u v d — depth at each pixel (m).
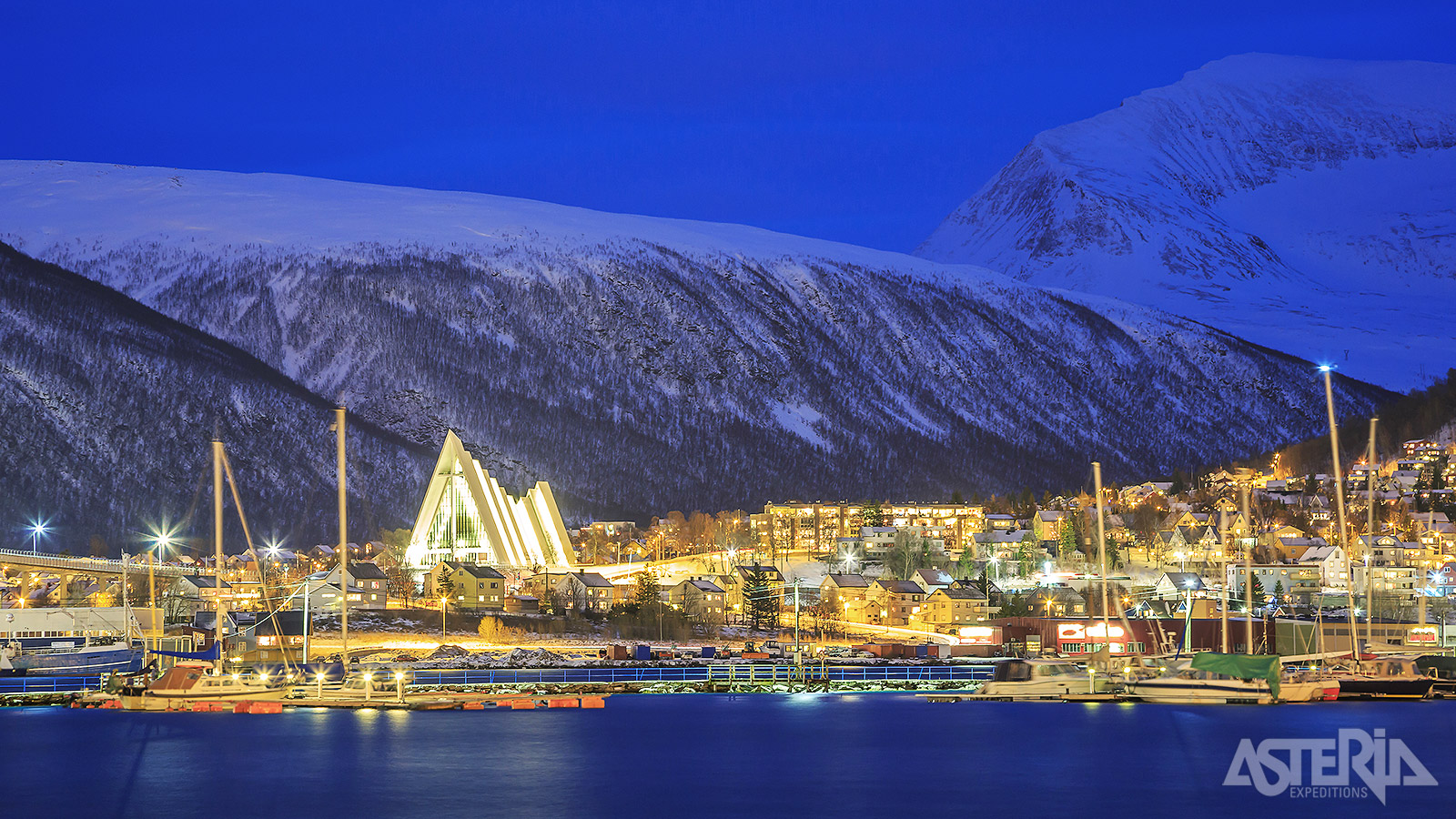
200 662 157.88
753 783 112.88
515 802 105.50
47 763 119.19
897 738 134.62
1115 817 101.31
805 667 183.75
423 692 160.50
